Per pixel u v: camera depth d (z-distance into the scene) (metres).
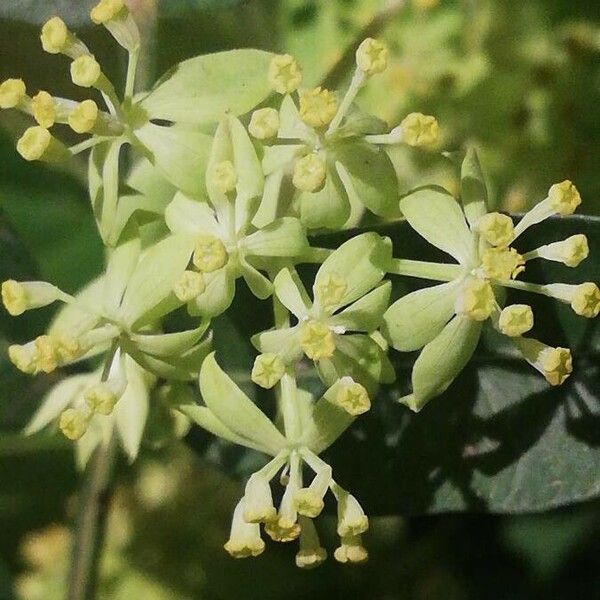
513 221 0.09
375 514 0.10
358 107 0.09
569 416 0.10
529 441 0.10
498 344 0.10
